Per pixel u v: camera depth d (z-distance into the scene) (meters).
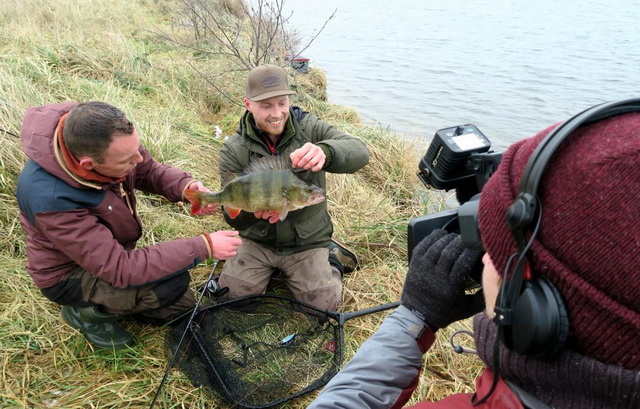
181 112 6.34
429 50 13.47
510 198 0.87
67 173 2.41
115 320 2.79
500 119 8.32
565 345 0.79
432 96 9.52
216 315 2.91
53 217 2.37
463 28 16.86
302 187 2.76
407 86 10.14
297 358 2.70
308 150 2.76
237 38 9.00
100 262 2.45
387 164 5.79
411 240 1.61
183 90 7.15
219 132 6.13
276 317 2.99
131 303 2.65
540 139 0.87
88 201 2.49
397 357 1.34
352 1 23.38
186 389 2.53
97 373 2.60
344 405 1.28
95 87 6.00
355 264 3.72
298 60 9.16
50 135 2.41
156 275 2.56
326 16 18.81
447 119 8.30
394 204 5.22
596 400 0.79
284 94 3.04
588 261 0.73
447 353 2.85
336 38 14.99
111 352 2.70
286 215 2.93
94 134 2.29
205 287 2.97
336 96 9.46
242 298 3.01
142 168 3.16
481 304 1.40
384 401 1.33
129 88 6.55
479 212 0.96
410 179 5.71
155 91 6.73
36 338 2.72
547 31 16.22
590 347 0.76
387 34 15.73
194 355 2.67
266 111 3.07
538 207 0.79
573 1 23.62
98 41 8.12
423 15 19.66
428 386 2.65
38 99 4.98
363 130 6.44
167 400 2.46
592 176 0.74
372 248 4.10
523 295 0.80
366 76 10.87
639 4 22.36
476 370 2.79
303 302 3.08
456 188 2.08
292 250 3.27
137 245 3.67
